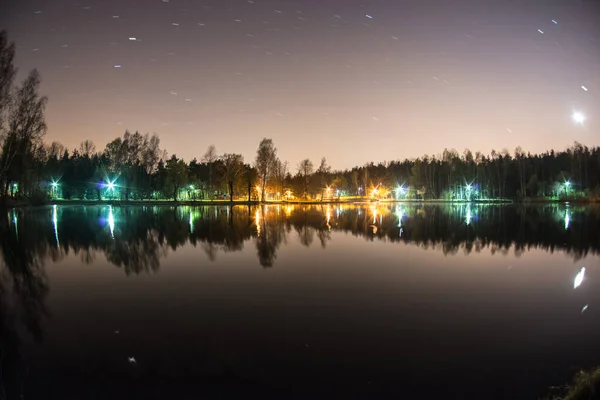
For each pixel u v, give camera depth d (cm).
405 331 828
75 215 4219
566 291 1160
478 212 5147
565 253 1834
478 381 621
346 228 2941
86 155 9744
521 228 2956
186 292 1141
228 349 738
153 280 1292
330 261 1616
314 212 5200
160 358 703
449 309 980
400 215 4541
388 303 1032
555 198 9525
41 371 665
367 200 11631
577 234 2559
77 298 1091
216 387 607
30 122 4359
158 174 8881
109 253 1817
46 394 594
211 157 8694
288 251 1873
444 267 1494
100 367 676
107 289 1184
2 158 4266
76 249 1927
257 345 755
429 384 611
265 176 8656
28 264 1573
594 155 9969
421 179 11819
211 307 999
